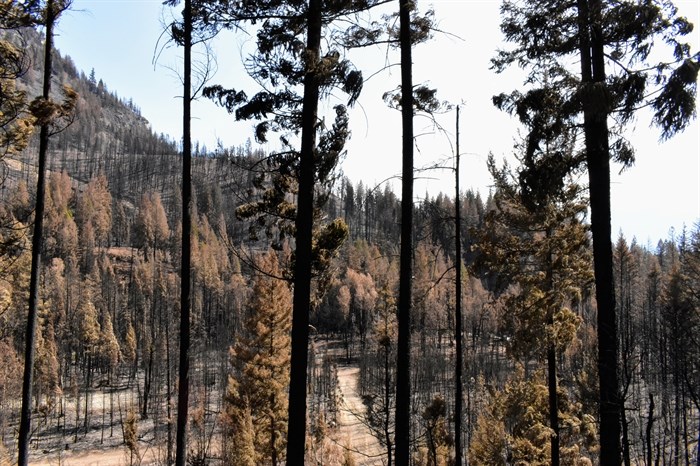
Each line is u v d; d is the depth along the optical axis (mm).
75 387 61156
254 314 22984
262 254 23859
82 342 67000
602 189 9281
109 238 128000
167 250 129125
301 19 9742
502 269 16141
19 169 121438
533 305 15641
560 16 9500
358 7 9461
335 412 41094
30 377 11562
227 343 71062
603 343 9062
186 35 10461
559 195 14797
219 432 35219
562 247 15266
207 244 118625
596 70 9172
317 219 13766
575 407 17922
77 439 48000
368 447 35312
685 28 8328
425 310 61219
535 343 15609
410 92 9570
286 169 10383
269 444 22156
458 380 13195
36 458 42844
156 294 82500
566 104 8938
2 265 12023
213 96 9945
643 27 8547
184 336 10414
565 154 9820
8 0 10125
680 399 28062
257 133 10180
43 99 10992
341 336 90500
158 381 54438
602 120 8969
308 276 9461
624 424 8938
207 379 58062
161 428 46000
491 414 27891
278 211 12883
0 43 10164
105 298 84312
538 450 17406
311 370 62188
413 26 9727
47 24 11281
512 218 15875
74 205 136000
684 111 7969
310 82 9484
